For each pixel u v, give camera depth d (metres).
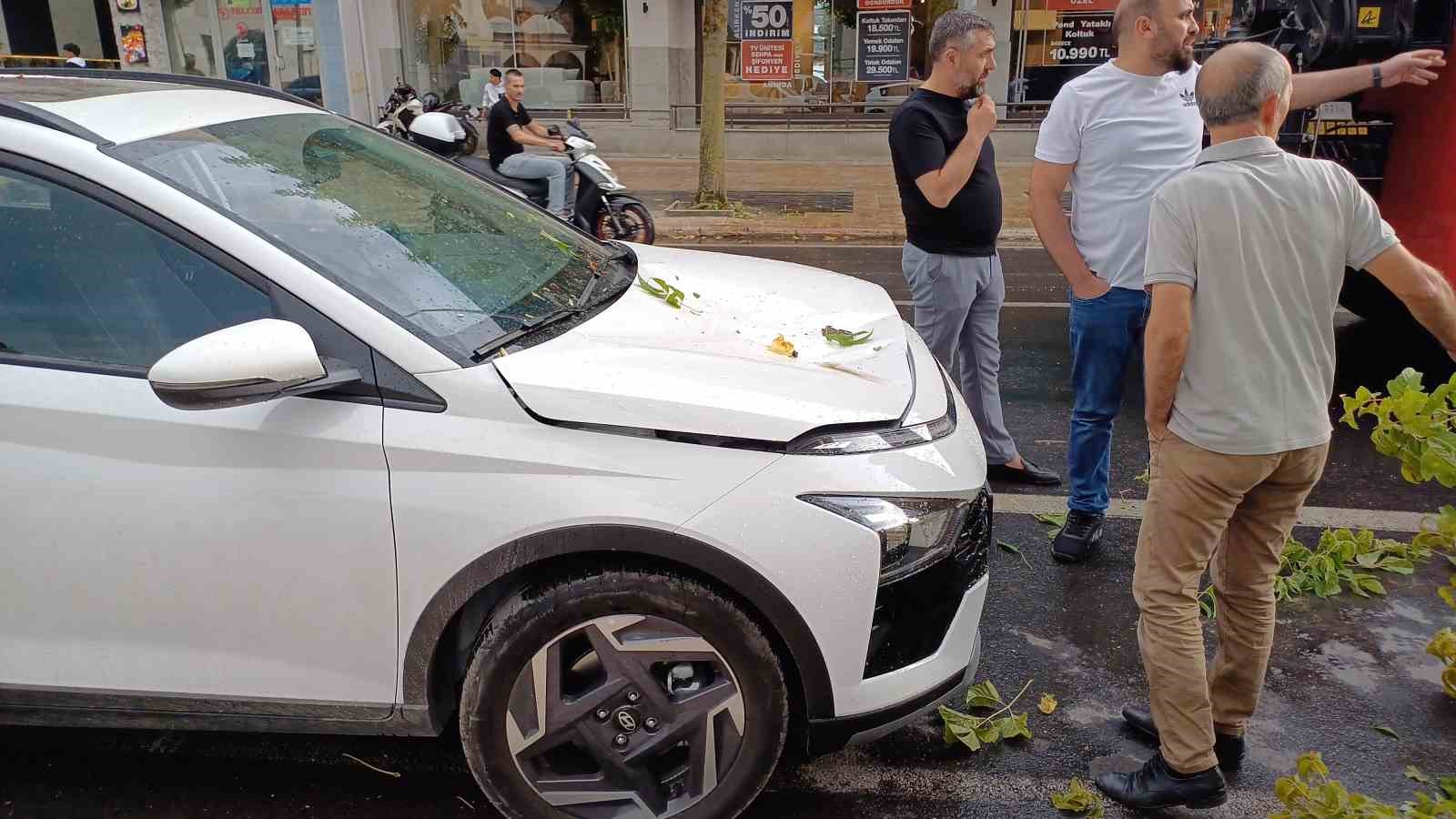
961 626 2.53
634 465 2.26
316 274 2.36
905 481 2.38
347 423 2.27
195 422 2.27
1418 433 2.38
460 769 2.84
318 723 2.49
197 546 2.31
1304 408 2.43
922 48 15.48
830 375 2.58
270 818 2.66
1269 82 2.35
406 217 2.89
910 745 2.95
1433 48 5.23
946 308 4.27
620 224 9.27
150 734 2.99
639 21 15.95
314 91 17.50
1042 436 5.20
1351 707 3.11
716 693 2.36
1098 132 3.53
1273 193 2.37
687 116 16.48
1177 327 2.40
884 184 13.89
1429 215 5.34
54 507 2.32
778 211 11.91
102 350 2.35
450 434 2.26
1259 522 2.61
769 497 2.26
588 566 2.33
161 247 2.37
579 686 2.40
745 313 3.02
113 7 17.02
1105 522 4.28
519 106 9.47
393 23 16.33
